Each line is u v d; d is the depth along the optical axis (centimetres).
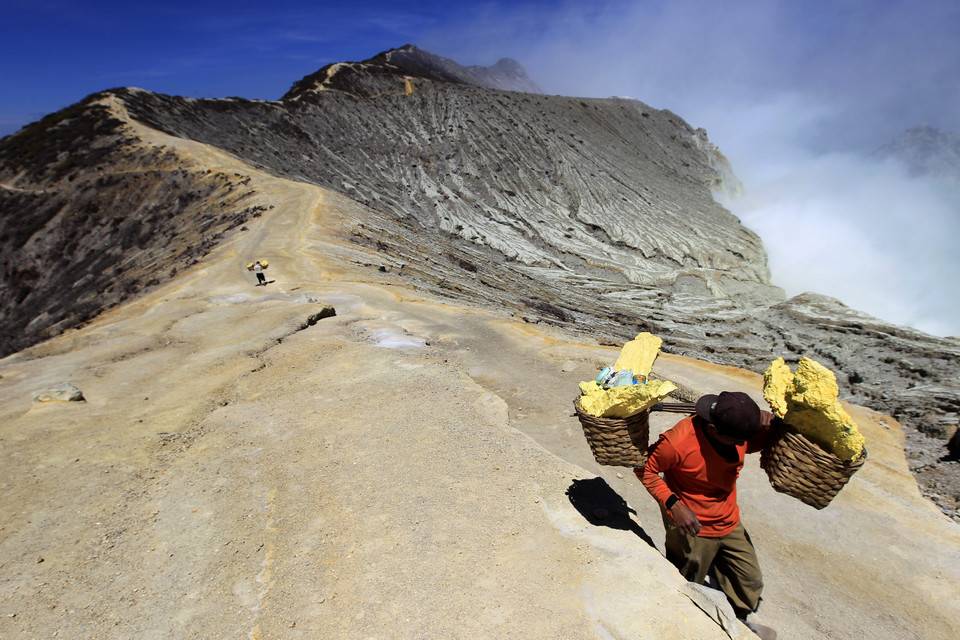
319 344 1227
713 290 6794
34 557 479
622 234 7831
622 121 12744
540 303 3466
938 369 2528
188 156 5356
